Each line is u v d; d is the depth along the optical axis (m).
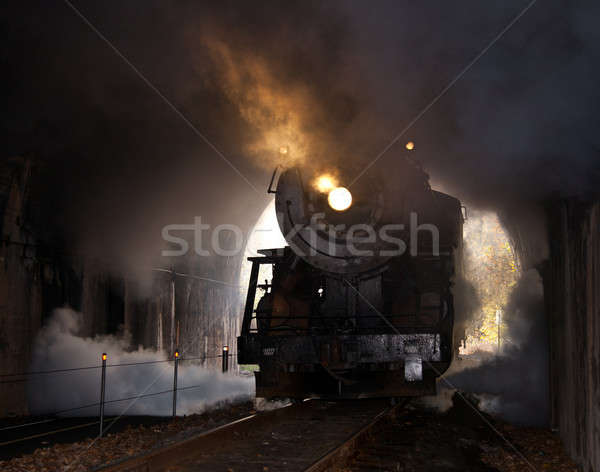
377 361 9.14
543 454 7.86
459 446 8.03
